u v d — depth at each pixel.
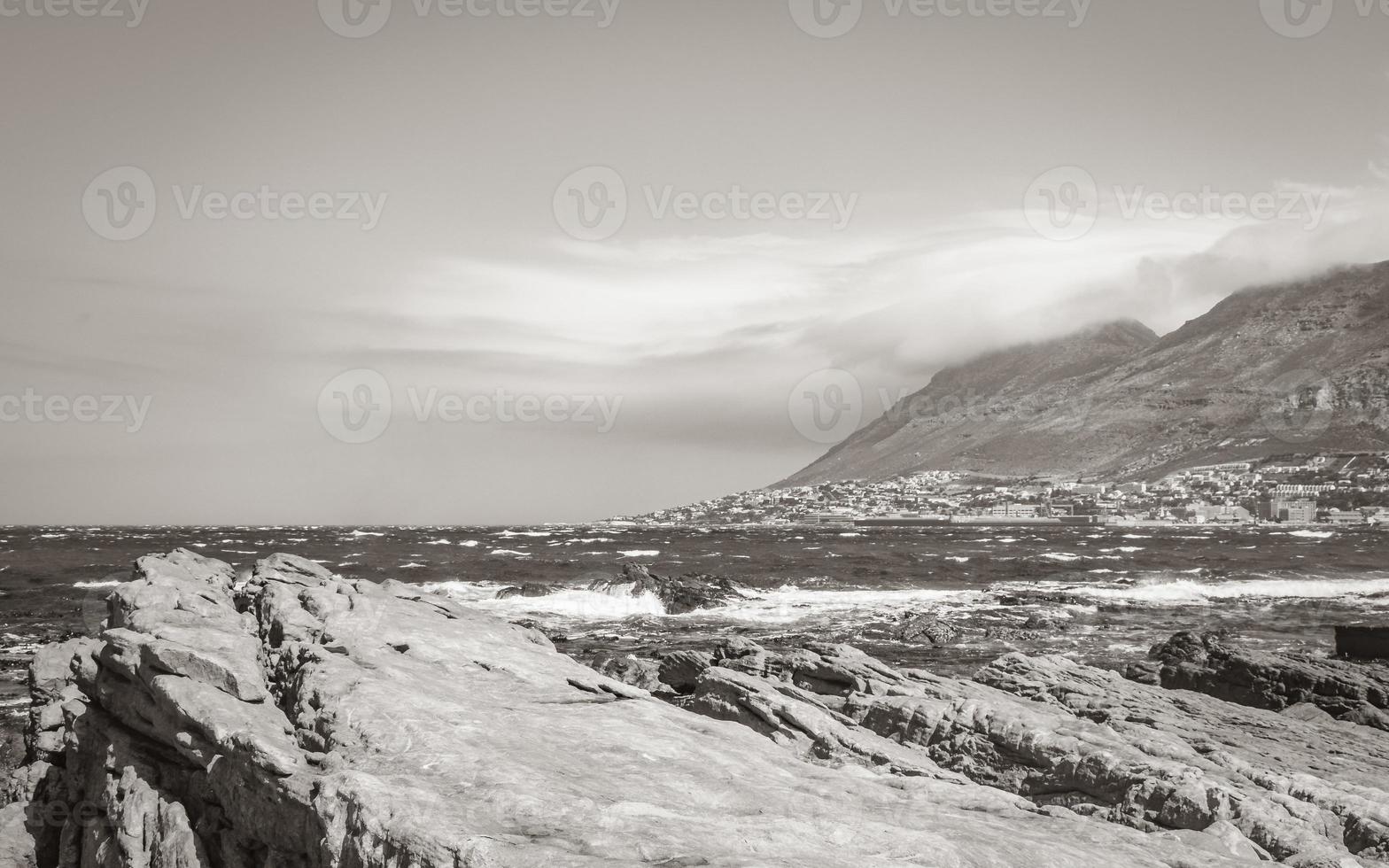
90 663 12.70
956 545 136.50
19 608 50.97
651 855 6.74
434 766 8.29
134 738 11.37
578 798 7.61
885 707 14.76
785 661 18.83
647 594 53.41
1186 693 20.14
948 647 38.53
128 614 13.67
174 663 10.98
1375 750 16.53
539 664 12.97
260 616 14.19
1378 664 24.73
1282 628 44.75
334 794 7.71
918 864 7.09
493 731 9.44
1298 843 9.60
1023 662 20.69
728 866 6.58
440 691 10.86
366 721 9.39
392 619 13.72
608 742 9.70
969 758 13.17
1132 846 8.62
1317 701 21.58
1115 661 33.50
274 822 8.64
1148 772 11.31
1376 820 10.75
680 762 9.43
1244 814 10.22
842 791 9.31
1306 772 14.04
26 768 13.41
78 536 170.38
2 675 28.44
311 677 10.56
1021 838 8.32
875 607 54.00
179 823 10.02
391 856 6.92
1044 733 12.70
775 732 14.02
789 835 7.38
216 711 10.02
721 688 15.24
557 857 6.44
